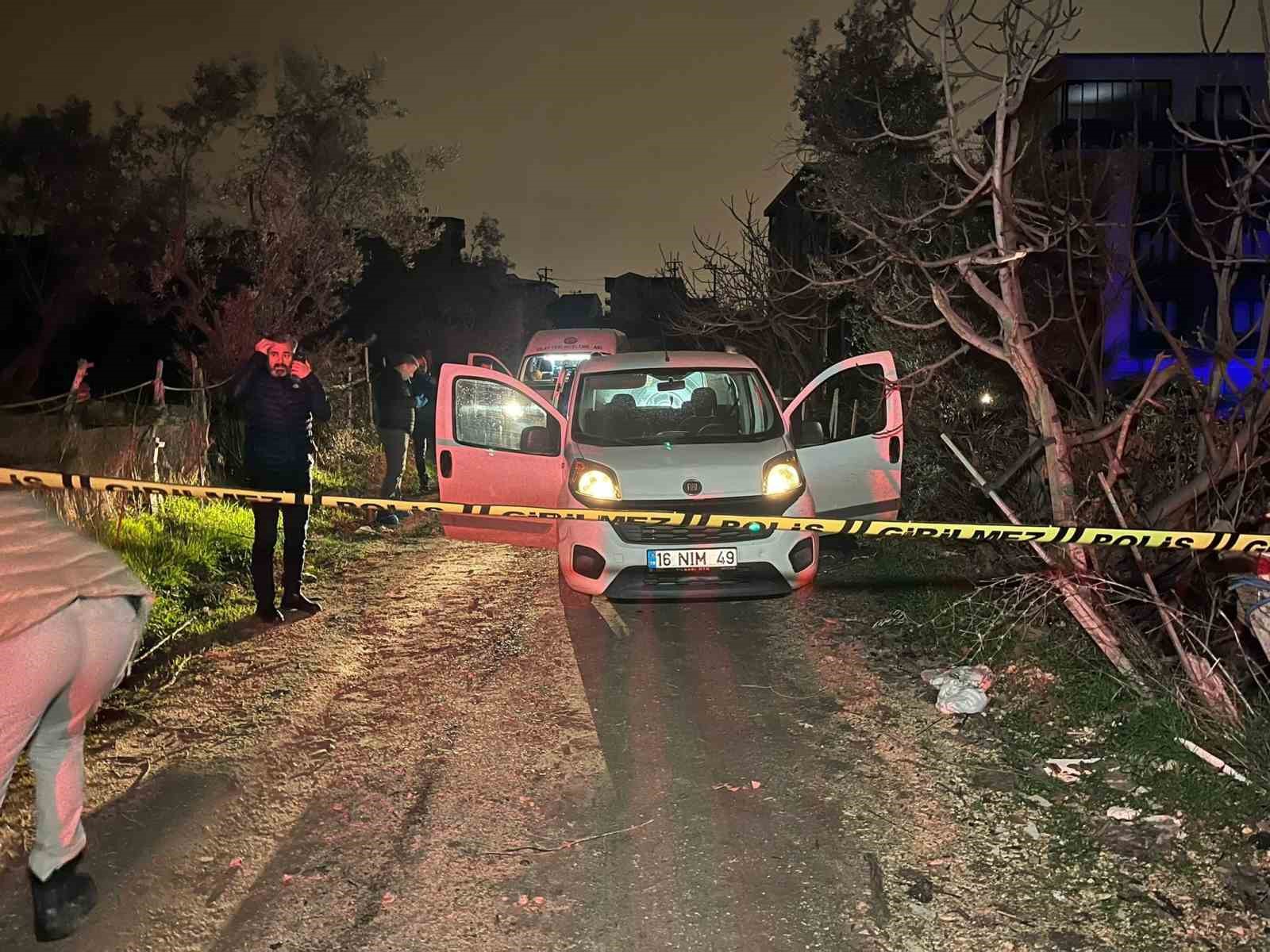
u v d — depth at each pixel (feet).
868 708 16.99
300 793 14.11
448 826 13.23
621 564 19.66
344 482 39.88
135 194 55.16
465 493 21.65
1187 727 14.69
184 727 16.19
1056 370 22.84
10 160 55.01
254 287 49.83
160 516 27.07
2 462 22.76
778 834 12.96
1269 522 16.56
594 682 18.37
